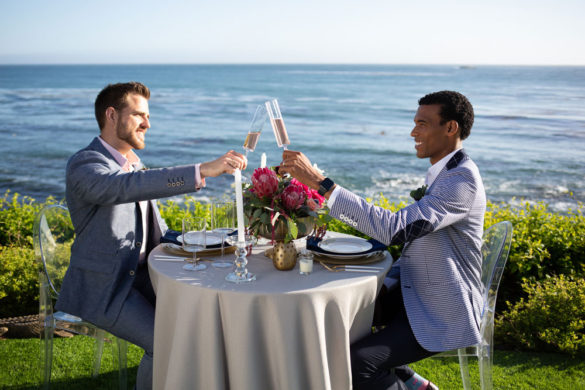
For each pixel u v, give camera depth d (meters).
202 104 46.69
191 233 1.92
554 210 11.17
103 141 2.31
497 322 3.13
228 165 2.06
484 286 2.23
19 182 14.73
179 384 1.72
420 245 2.01
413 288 2.03
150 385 2.08
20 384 2.52
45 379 2.29
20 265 3.54
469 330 1.91
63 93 60.69
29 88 70.50
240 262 1.79
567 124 30.45
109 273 2.13
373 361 1.88
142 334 2.08
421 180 15.23
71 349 2.96
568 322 2.95
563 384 2.54
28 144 23.12
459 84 75.62
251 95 57.81
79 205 2.15
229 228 2.21
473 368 2.78
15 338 3.10
